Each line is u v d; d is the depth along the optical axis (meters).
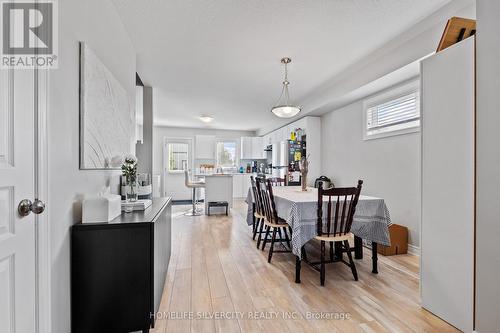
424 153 1.82
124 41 2.38
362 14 2.19
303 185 3.26
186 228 4.16
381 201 2.47
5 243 0.91
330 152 4.82
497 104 1.37
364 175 3.93
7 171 0.92
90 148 1.54
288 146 5.44
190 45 2.72
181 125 7.74
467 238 1.53
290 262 2.71
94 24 1.69
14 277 0.96
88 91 1.51
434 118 1.74
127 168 1.95
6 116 0.93
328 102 4.14
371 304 1.89
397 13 2.18
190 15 2.20
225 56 2.99
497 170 1.37
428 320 1.69
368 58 3.04
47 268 1.12
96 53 1.72
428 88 1.79
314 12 2.16
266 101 4.95
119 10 2.12
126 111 2.37
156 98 4.73
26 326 1.01
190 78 3.71
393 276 2.38
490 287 1.40
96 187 1.74
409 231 3.12
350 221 2.28
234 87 4.10
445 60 1.67
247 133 8.77
